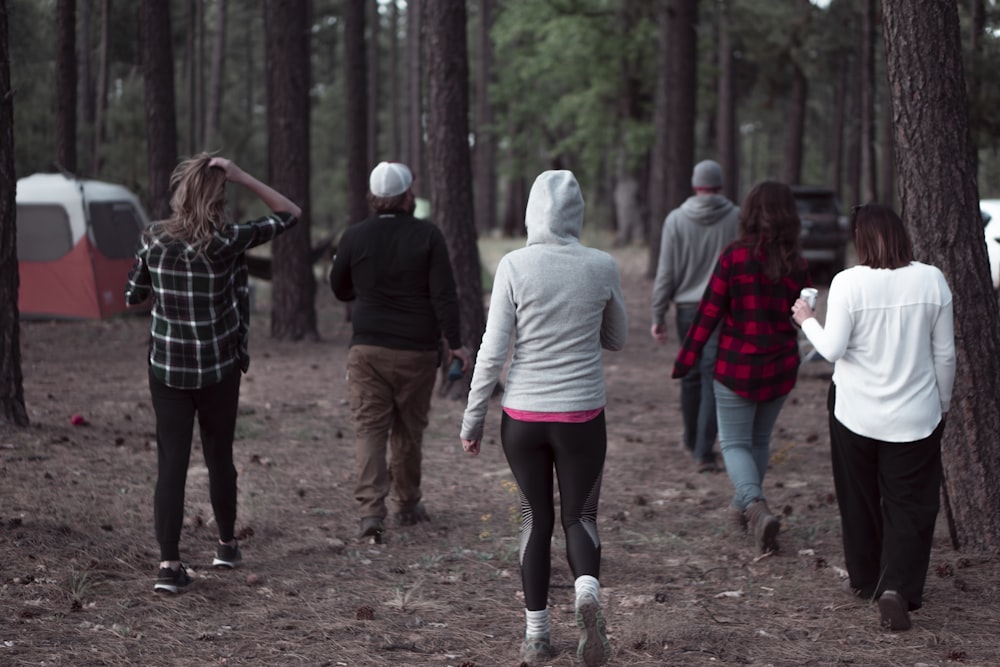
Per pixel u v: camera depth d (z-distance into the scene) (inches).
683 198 775.7
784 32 991.6
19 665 148.0
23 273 580.1
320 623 170.2
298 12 525.3
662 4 804.6
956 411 201.2
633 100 1225.4
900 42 198.2
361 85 674.8
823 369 456.4
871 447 169.8
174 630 165.3
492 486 264.7
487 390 151.3
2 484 239.3
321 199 1881.2
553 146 1541.6
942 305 164.4
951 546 206.7
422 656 156.9
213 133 1027.9
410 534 223.1
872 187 711.7
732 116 1063.0
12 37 694.5
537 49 1262.3
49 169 642.2
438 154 382.9
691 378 292.4
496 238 1595.7
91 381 406.3
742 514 220.2
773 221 209.6
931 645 159.9
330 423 338.0
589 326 150.0
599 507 247.3
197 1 1253.7
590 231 1715.1
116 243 607.5
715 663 153.9
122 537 210.5
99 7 1103.6
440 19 379.2
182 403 180.2
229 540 195.2
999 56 498.0
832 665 152.6
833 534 221.8
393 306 214.1
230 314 181.2
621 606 179.6
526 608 155.3
